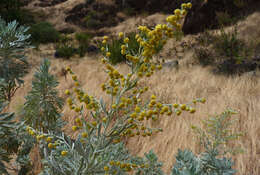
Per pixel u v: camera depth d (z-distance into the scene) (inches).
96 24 607.2
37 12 684.1
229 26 353.7
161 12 600.7
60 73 234.7
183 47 320.5
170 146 117.6
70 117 145.5
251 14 360.2
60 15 674.8
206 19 402.0
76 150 51.9
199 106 151.7
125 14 642.2
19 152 84.1
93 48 394.9
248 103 148.2
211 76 206.1
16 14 551.5
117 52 262.5
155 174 65.2
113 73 50.2
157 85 188.7
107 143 54.0
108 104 148.6
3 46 84.0
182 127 127.4
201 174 52.2
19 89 181.3
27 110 87.5
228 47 247.1
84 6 685.3
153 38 47.1
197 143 111.3
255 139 116.6
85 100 51.1
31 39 465.1
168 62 254.4
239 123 127.5
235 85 177.2
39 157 99.7
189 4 47.2
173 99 162.7
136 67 51.4
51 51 391.2
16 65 92.7
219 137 73.5
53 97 90.1
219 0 396.8
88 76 213.9
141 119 47.8
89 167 52.3
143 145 122.3
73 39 528.4
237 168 103.1
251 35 295.1
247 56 234.7
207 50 276.7
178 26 47.6
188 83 188.5
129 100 50.1
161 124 133.3
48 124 89.5
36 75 87.3
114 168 53.5
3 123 70.6
